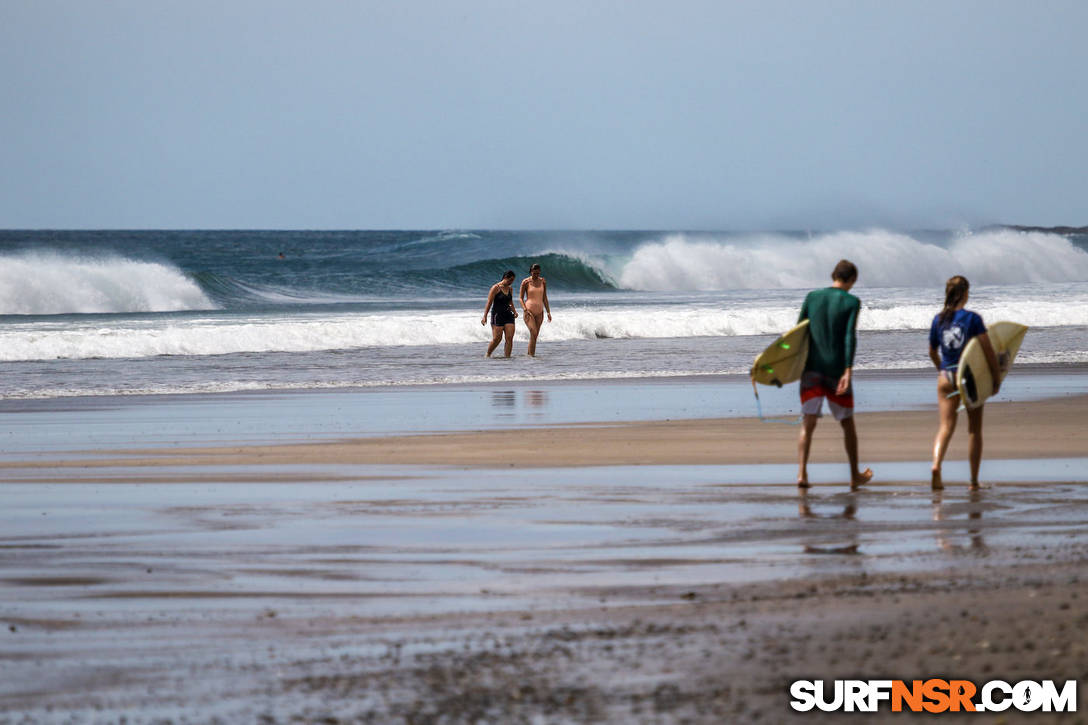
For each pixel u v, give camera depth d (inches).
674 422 2117.4
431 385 2876.5
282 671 683.4
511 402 2498.8
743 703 595.5
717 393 2659.9
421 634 764.6
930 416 2158.0
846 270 1433.3
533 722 581.0
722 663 663.1
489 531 1144.8
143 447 1828.2
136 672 688.4
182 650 736.3
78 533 1144.2
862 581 885.2
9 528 1170.6
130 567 992.9
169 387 2824.8
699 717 578.6
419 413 2305.6
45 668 699.4
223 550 1061.1
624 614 801.6
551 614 811.4
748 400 2511.1
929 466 1594.5
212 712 613.6
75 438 1946.4
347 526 1175.0
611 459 1676.9
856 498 1331.2
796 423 2091.5
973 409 1407.5
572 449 1777.8
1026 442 1802.4
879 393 2605.8
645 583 908.6
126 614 834.2
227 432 2021.4
